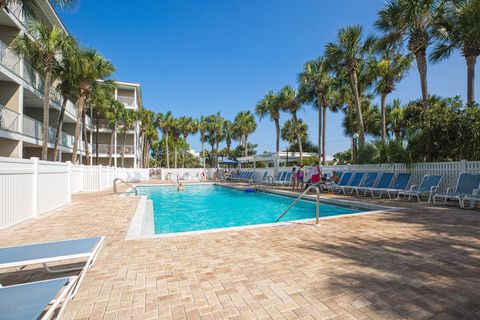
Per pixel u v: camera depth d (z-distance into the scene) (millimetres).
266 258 3613
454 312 2234
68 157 25172
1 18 13828
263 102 29406
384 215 6543
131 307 2412
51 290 1751
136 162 36219
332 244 4223
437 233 4734
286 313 2271
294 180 16344
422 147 10289
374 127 25969
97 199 10805
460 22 10031
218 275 3080
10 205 5750
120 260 3604
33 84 15914
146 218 7727
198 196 16094
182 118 42344
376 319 2160
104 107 23500
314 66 20547
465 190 7641
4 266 2217
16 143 14031
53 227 5691
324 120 23828
